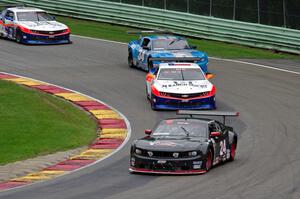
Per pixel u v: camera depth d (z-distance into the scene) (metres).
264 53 109.81
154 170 50.97
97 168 54.12
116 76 92.69
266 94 84.19
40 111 75.44
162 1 130.00
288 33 109.88
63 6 136.12
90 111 76.69
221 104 79.44
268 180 49.19
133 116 74.62
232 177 50.06
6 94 81.62
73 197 44.69
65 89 85.75
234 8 119.44
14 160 58.25
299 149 60.56
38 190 47.06
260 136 65.94
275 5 122.56
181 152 50.62
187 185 47.56
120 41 116.06
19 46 110.25
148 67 92.81
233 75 93.94
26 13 114.94
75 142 65.12
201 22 118.94
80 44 112.81
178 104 76.31
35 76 91.88
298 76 94.12
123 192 45.84
